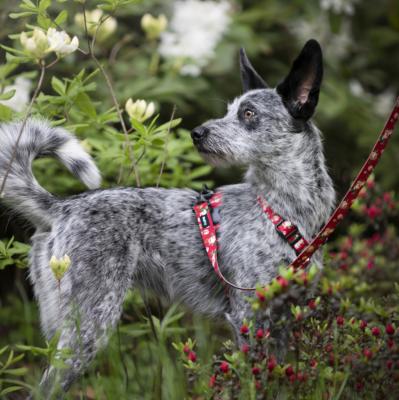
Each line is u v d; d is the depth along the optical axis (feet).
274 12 34.22
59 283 17.31
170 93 27.53
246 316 18.17
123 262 18.31
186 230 18.99
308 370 16.51
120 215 18.49
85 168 18.75
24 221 19.94
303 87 19.27
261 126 19.10
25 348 16.63
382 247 26.91
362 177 16.81
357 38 39.47
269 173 18.90
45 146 18.56
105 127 21.25
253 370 15.80
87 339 17.74
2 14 24.45
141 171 22.90
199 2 29.07
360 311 17.85
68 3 26.40
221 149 19.07
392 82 40.98
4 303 27.89
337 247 28.58
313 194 18.93
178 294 19.54
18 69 26.50
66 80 20.68
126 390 18.52
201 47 27.58
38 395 16.97
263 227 18.48
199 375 16.79
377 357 16.10
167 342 21.62
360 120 33.76
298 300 16.63
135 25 30.37
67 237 18.03
